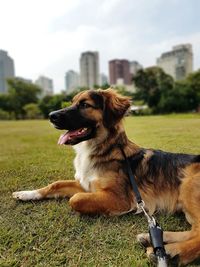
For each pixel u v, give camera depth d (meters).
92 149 0.83
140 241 0.59
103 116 0.83
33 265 0.53
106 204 0.72
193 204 0.67
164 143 1.66
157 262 0.51
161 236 0.54
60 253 0.57
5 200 0.84
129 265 0.52
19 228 0.67
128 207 0.74
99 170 0.79
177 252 0.54
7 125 4.99
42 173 1.12
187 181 0.71
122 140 0.83
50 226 0.67
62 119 0.80
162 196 0.76
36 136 2.61
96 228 0.67
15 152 1.64
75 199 0.71
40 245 0.60
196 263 0.53
